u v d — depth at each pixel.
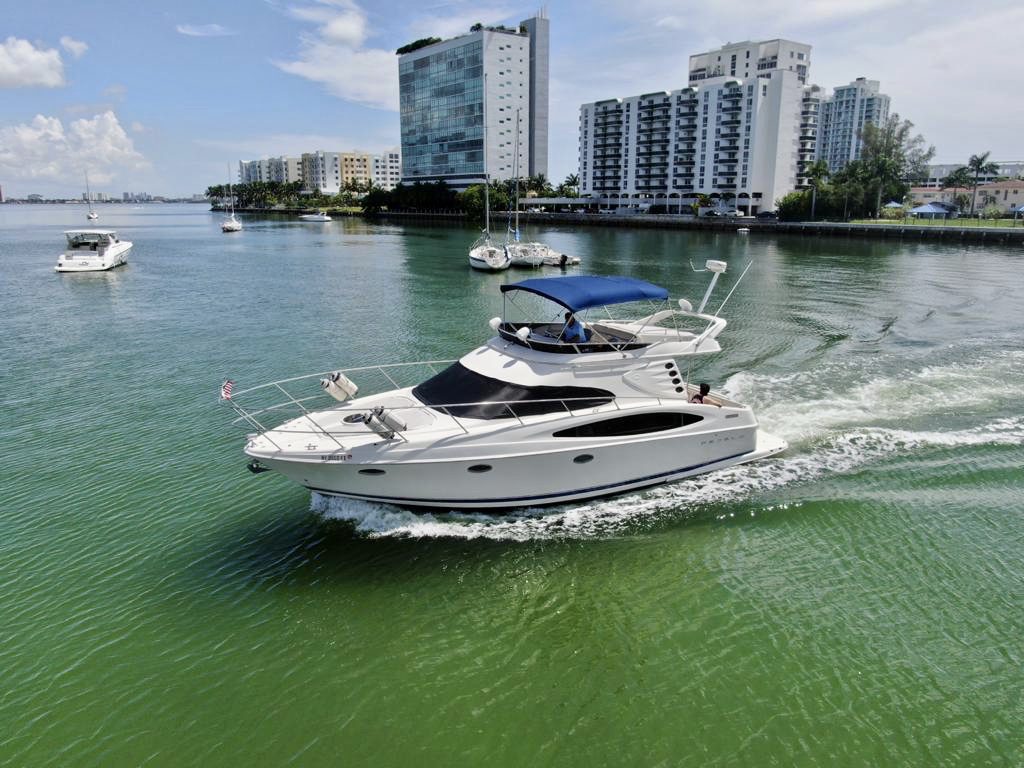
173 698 8.39
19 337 28.22
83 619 9.76
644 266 58.16
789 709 8.14
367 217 174.50
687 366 21.88
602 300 12.58
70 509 12.85
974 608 9.74
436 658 9.04
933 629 9.35
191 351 25.66
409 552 11.23
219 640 9.35
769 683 8.52
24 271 53.44
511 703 8.32
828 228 99.44
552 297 12.38
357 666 8.91
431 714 8.17
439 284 46.44
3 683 8.58
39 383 21.16
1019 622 9.45
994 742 7.66
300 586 10.47
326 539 11.65
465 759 7.57
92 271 53.59
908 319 30.83
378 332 29.30
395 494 11.70
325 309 35.66
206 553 11.37
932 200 149.12
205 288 44.09
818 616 9.66
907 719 7.96
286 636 9.42
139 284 45.97
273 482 13.84
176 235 111.81
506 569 10.80
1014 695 8.25
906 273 50.91
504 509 12.19
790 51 152.75
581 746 7.72
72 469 14.61
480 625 9.63
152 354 25.14
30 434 16.67
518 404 12.07
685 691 8.45
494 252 55.25
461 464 11.38
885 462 14.04
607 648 9.17
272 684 8.61
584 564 10.91
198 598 10.23
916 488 12.98
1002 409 16.97
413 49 179.88
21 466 14.77
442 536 11.59
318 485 11.63
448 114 169.00
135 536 11.90
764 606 9.90
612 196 157.50
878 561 10.85
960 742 7.66
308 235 106.75
